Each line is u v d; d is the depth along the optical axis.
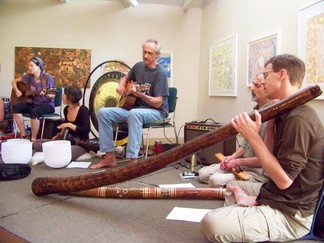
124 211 1.97
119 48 5.08
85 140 3.65
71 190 2.11
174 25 5.14
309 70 2.48
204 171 2.64
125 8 5.05
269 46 3.05
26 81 4.35
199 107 5.07
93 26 5.02
